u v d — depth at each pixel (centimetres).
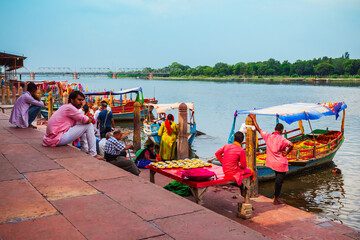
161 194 434
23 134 866
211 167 656
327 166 1452
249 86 13312
